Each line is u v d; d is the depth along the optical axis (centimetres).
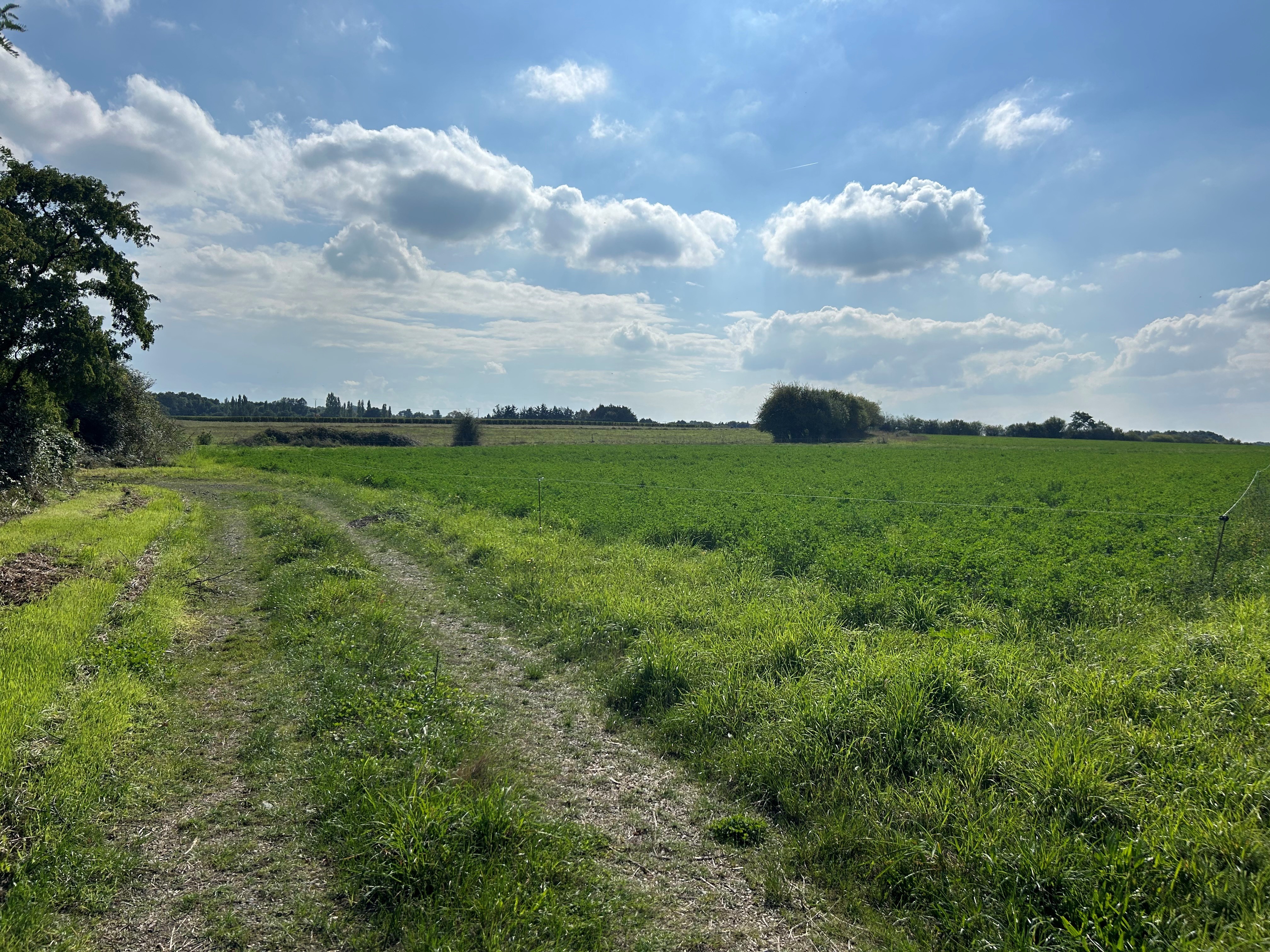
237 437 7500
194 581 1250
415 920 411
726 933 415
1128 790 489
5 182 2241
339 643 898
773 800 556
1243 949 358
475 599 1166
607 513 1916
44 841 462
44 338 2438
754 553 1381
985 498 2575
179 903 427
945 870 441
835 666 751
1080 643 837
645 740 673
